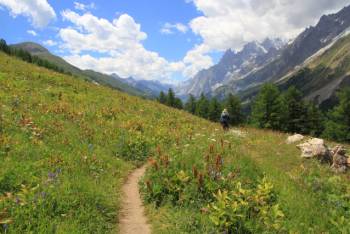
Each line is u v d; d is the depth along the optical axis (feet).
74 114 81.10
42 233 29.99
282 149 63.98
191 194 40.57
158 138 79.97
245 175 46.19
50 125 66.49
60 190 37.78
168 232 34.06
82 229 32.19
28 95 86.63
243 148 62.44
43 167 45.09
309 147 59.41
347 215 41.63
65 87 112.47
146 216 38.81
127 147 68.85
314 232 36.73
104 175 51.19
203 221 35.14
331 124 205.87
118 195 44.47
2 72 106.22
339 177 51.65
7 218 30.63
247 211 36.63
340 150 58.85
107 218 36.52
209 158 49.24
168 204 40.34
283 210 39.78
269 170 50.85
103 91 125.08
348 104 199.11
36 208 33.14
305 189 47.19
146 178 48.08
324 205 43.52
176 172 44.65
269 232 34.42
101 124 81.00
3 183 36.76
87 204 37.06
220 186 41.27
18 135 54.24
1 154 45.32
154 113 111.75
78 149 58.29
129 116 96.32
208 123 123.65
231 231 33.94
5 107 67.67
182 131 92.94
